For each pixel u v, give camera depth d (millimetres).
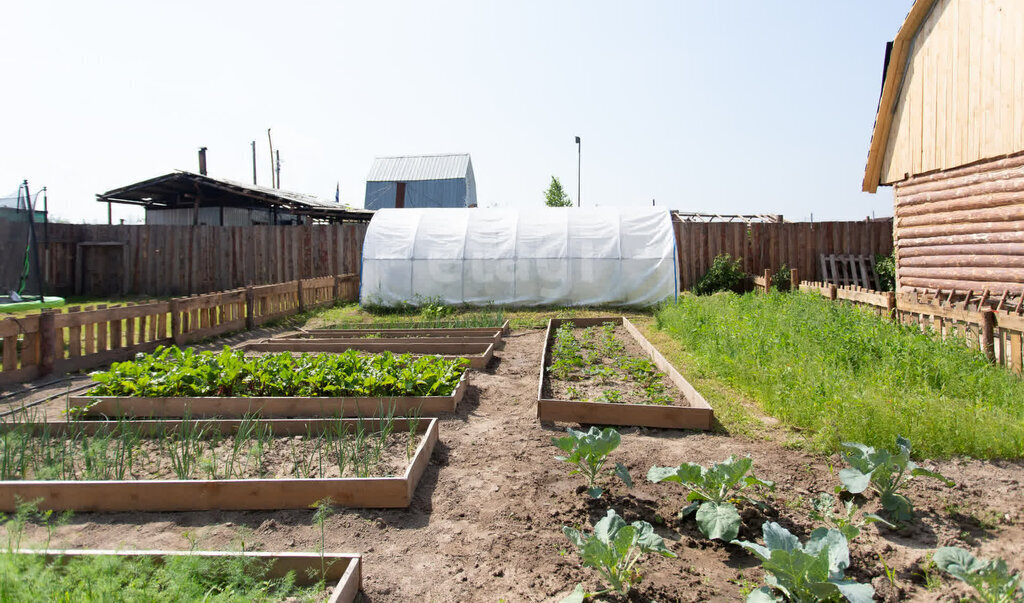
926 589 3072
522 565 3320
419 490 4301
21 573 2576
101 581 2613
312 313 14938
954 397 6008
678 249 18531
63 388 7508
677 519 3865
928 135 11383
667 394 6688
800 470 4574
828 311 9609
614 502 4062
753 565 3348
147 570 2846
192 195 22359
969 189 10242
